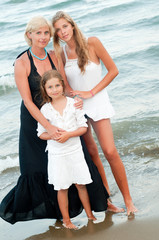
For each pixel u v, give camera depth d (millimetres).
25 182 3496
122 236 3127
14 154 5648
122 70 9086
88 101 3549
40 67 3361
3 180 4828
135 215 3428
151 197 3732
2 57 12883
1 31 17078
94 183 3381
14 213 3504
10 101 8656
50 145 3258
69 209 3504
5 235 3498
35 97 3371
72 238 3246
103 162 4887
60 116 3199
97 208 3436
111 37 12852
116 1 18312
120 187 3602
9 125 6879
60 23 3320
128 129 5785
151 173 4324
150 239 3006
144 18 14438
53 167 3262
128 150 5094
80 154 3266
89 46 3471
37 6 21094
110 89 7816
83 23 15750
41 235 3402
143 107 6668
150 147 5062
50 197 3514
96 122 3572
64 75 3521
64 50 3547
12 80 10117
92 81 3547
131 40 11922
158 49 10391
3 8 21812
